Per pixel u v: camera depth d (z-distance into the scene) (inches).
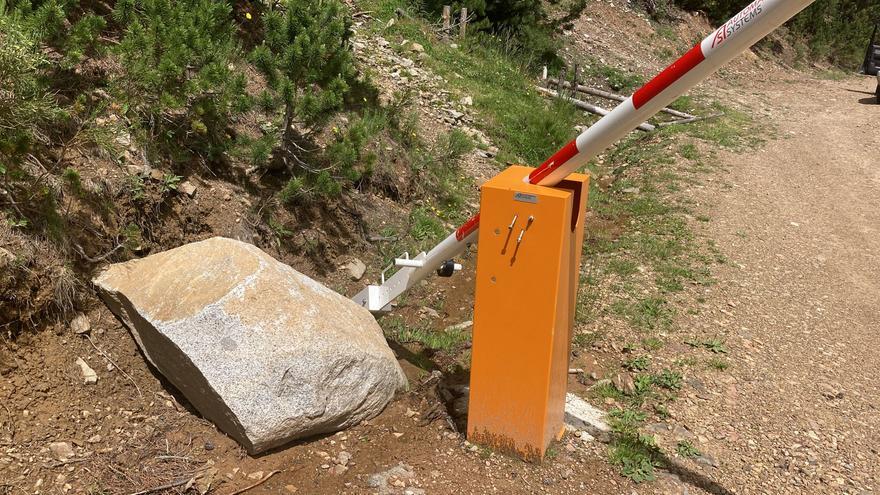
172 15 173.9
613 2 756.0
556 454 134.3
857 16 970.1
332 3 211.9
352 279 203.2
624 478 130.0
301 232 200.5
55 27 155.3
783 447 145.1
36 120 145.5
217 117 185.3
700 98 585.6
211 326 125.9
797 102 634.8
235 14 243.1
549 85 524.1
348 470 126.3
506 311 122.6
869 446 148.9
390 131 268.7
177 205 170.1
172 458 124.2
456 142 295.0
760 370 177.2
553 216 114.8
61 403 128.0
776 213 325.1
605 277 231.3
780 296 230.2
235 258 136.1
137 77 165.2
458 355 175.9
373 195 238.7
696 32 801.6
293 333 128.2
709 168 389.7
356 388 135.0
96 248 147.1
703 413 154.8
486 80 425.1
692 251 262.8
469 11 507.2
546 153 358.6
